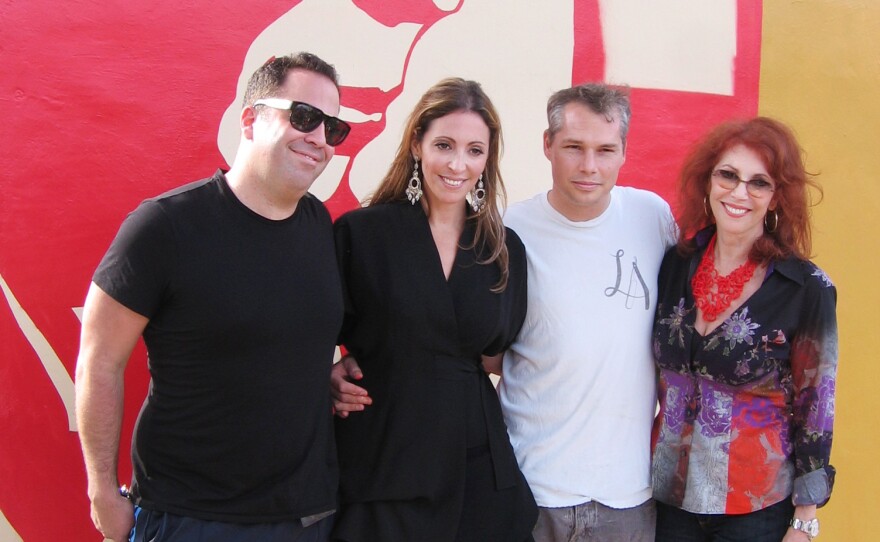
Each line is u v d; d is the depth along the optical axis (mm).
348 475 2314
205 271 2055
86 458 2131
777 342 2318
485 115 2355
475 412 2373
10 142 2734
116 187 2816
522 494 2400
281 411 2127
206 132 2889
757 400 2375
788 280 2342
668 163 3281
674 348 2471
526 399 2543
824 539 3439
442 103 2318
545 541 2502
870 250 3441
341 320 2264
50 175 2766
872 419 3432
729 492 2379
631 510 2498
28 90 2742
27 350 2766
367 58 3023
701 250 2518
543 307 2508
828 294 2309
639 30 3252
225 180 2166
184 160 2871
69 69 2770
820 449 2299
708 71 3316
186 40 2865
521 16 3152
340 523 2307
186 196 2107
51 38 2754
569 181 2457
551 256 2537
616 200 2613
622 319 2500
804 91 3396
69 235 2781
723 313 2396
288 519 2170
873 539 3430
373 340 2334
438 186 2338
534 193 3184
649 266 2574
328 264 2260
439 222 2432
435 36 3080
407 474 2271
